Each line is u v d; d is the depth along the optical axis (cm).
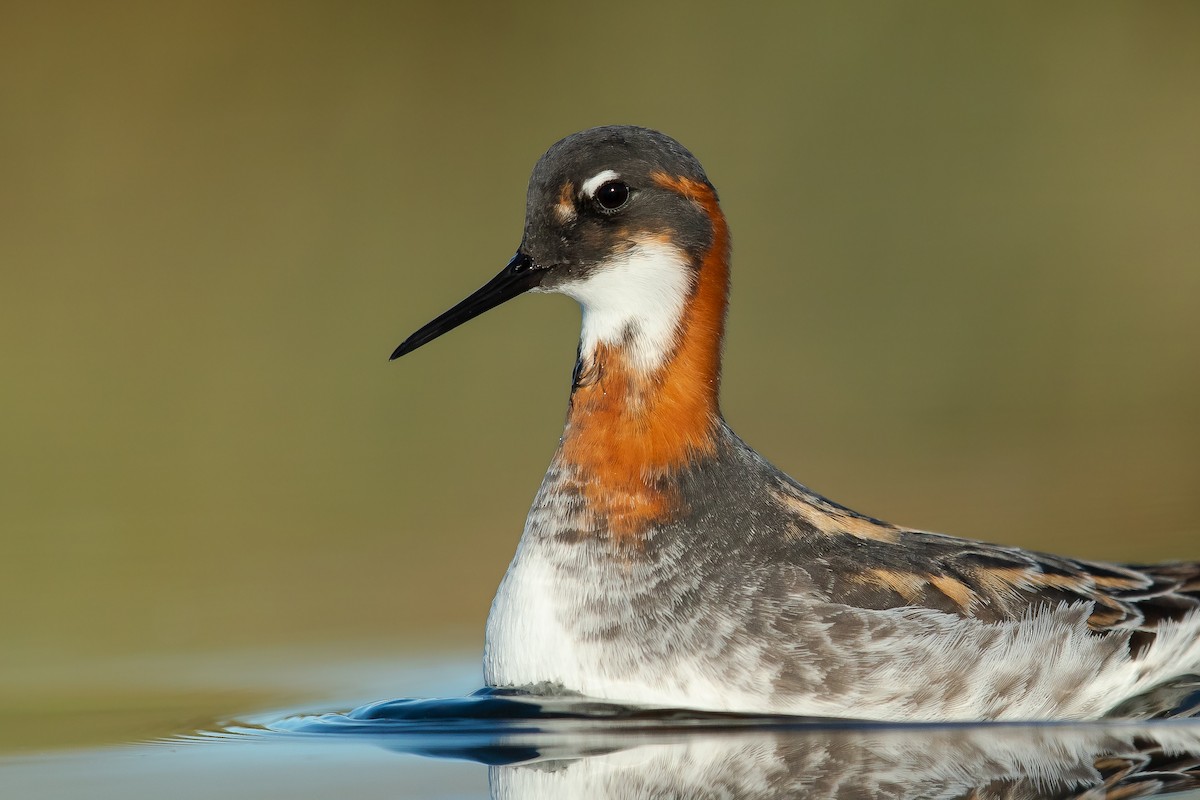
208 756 852
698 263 938
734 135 1841
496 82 1894
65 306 1694
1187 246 1802
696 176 945
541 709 891
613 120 1842
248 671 1028
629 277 928
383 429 1548
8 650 1073
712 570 889
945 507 1349
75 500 1398
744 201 1786
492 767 820
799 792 773
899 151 1862
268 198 1798
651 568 890
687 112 1842
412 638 1095
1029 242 1806
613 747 833
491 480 1447
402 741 869
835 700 872
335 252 1744
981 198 1850
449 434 1535
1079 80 1952
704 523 904
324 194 1802
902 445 1523
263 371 1625
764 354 1673
